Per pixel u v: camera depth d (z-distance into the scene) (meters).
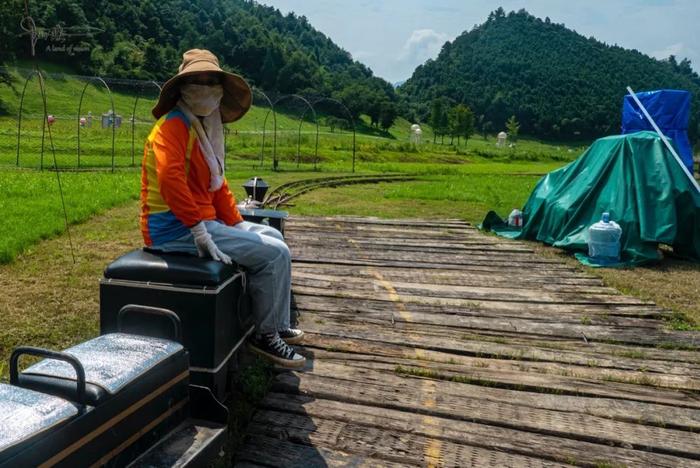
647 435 3.03
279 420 3.05
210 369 2.87
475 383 3.58
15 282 5.31
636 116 8.60
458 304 5.26
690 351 4.30
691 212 7.47
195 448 2.18
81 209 9.15
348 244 7.89
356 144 46.53
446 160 46.50
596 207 7.79
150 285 2.87
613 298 5.59
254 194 6.10
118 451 1.98
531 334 4.55
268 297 3.35
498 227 9.58
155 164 3.08
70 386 1.90
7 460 1.53
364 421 3.06
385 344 4.18
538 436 2.99
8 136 29.34
